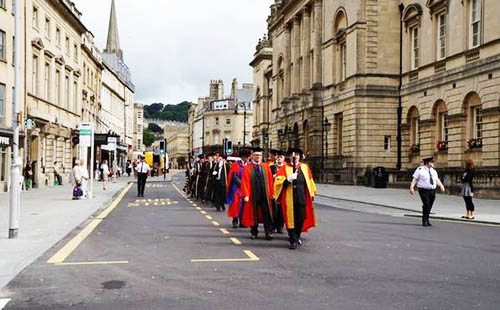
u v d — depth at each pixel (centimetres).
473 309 599
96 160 5394
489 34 2598
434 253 982
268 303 626
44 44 3650
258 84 7988
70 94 4397
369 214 1822
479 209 1903
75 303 633
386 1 3769
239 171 1380
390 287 706
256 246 1060
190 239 1152
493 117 2541
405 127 3606
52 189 3244
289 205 1028
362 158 3747
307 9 4988
